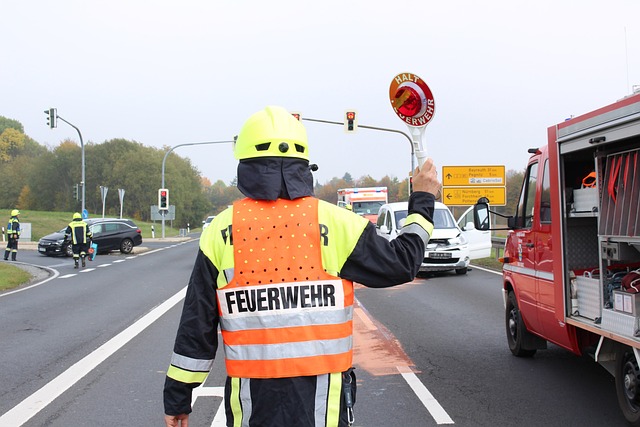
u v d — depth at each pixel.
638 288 4.51
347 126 29.50
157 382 6.53
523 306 6.88
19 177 101.81
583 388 6.09
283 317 2.35
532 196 6.68
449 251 16.72
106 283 16.23
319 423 2.30
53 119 33.09
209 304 2.45
